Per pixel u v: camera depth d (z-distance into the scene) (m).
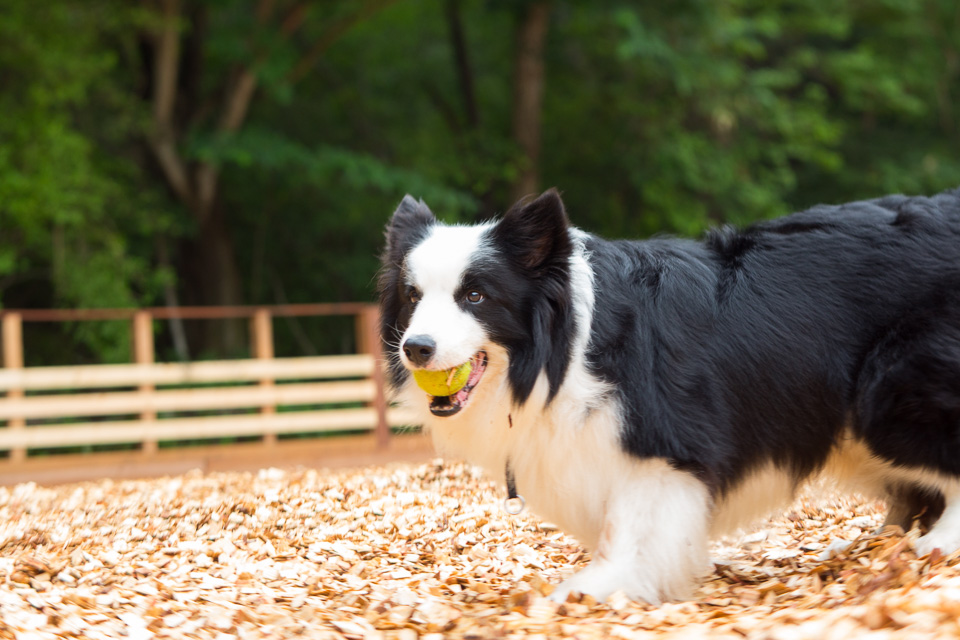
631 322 3.83
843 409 3.94
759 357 3.85
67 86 14.00
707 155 17.95
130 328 14.62
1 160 13.33
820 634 2.86
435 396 3.85
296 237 19.55
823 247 4.02
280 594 4.09
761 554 4.73
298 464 9.23
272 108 19.19
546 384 3.79
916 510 4.20
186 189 16.39
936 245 3.90
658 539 3.69
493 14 19.25
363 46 19.59
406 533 5.32
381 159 19.81
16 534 5.57
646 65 17.44
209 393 11.06
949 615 2.83
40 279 16.98
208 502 6.18
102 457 10.48
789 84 18.98
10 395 10.58
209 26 17.66
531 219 3.81
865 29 20.34
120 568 4.45
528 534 5.28
